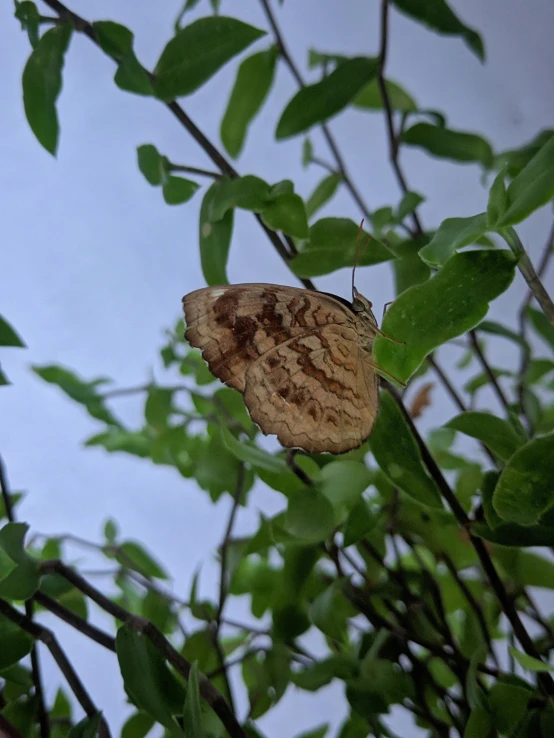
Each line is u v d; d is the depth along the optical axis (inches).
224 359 4.1
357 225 4.1
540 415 5.0
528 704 3.7
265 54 4.7
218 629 4.6
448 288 3.3
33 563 3.8
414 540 5.1
